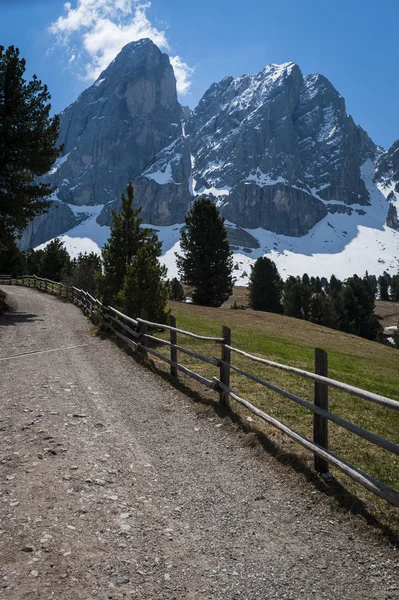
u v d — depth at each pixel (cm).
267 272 7231
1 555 369
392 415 897
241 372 755
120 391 944
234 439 666
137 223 1877
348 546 398
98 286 1889
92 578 345
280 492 503
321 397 539
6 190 2698
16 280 5566
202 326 2602
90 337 1695
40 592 325
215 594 333
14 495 477
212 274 5047
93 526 421
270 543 404
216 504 476
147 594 330
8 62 2589
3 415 752
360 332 7038
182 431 706
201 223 4975
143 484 518
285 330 3509
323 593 337
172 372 1055
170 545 396
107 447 627
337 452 651
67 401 847
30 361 1238
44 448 611
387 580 350
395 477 567
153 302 1588
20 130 2597
